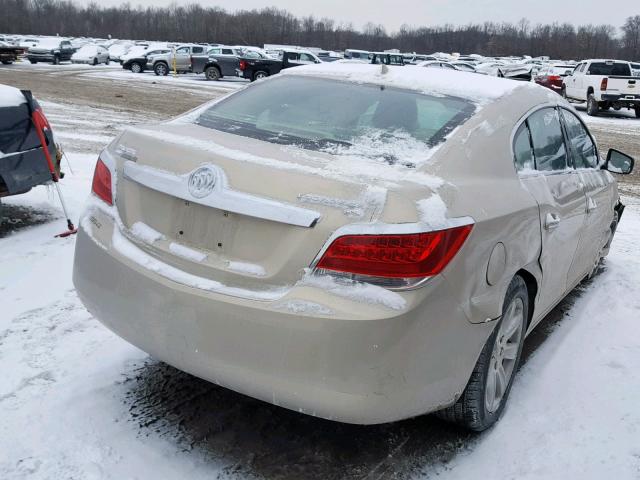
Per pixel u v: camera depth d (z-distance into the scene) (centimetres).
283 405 252
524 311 334
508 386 333
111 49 4956
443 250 248
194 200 264
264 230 253
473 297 268
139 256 279
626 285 550
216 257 263
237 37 11394
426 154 287
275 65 3250
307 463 289
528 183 330
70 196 689
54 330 391
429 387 257
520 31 12525
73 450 283
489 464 295
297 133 313
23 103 544
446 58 4847
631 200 966
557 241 364
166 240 277
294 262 246
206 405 326
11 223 590
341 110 332
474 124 313
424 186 258
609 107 2381
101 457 280
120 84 2670
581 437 318
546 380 373
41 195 680
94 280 292
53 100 1808
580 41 12056
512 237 296
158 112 1703
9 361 351
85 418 306
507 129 327
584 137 464
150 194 286
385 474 285
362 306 237
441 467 291
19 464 272
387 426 319
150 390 335
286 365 241
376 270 239
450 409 299
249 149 280
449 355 261
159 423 309
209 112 349
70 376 341
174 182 272
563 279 414
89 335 388
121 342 382
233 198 256
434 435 314
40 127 550
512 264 298
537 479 285
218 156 271
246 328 246
